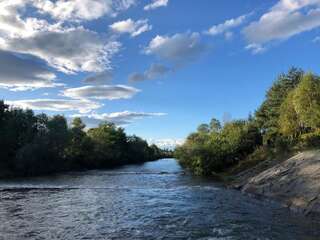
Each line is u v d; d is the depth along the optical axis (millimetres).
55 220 26703
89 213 29625
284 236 21359
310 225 24156
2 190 47750
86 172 94688
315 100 62562
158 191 45281
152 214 29031
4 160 87500
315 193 29375
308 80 65375
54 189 48938
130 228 24062
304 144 58781
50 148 96438
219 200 36469
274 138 78688
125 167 127062
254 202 34812
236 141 77750
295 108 65875
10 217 27844
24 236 21938
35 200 37438
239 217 27266
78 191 46125
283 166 40812
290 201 31516
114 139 159750
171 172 90062
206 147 75938
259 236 21469
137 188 49688
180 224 25125
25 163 83125
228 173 70062
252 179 44125
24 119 99625
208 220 26328
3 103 100812
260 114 87375
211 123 112875
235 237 21375
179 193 42844
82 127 132125
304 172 34906
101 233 22734
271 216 27484
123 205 33812
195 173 78562
